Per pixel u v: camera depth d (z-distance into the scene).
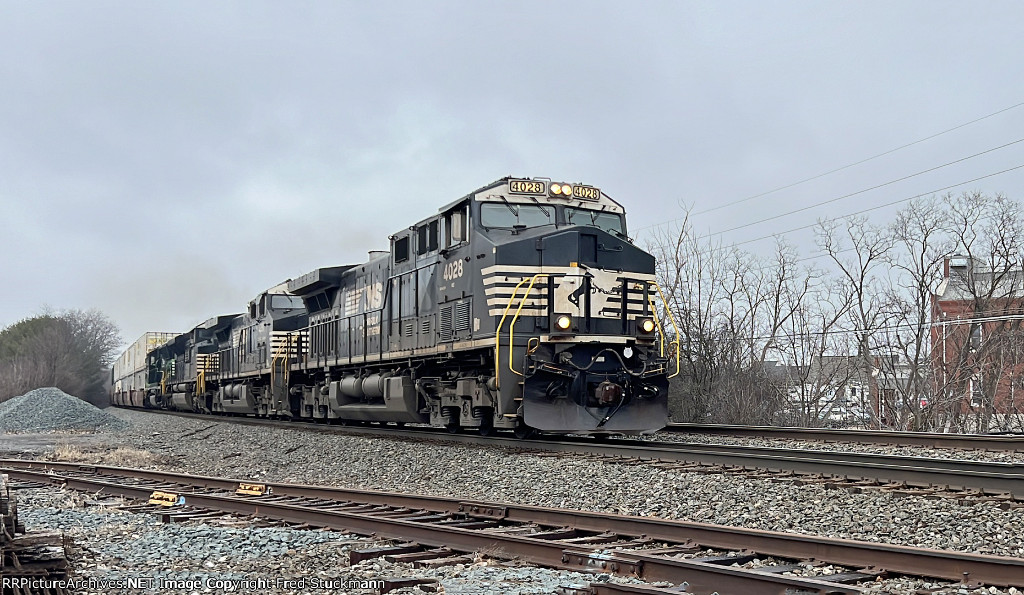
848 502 9.24
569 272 15.37
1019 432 21.06
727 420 28.81
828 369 36.69
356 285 22.62
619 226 16.97
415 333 18.55
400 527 8.28
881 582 6.20
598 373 15.37
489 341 15.20
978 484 9.80
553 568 6.99
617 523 8.09
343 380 22.64
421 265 18.47
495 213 16.16
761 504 9.35
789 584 5.75
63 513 10.16
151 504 10.95
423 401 18.97
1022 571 5.82
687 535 7.62
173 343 44.91
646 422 15.82
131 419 38.91
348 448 17.31
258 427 24.89
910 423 32.03
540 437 16.80
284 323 28.06
